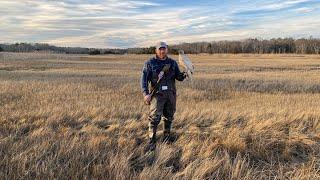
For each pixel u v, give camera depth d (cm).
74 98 1439
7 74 3631
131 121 801
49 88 1855
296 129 733
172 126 774
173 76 663
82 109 976
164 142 641
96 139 633
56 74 3706
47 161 532
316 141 676
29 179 483
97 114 901
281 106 1244
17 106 1131
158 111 646
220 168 530
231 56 11544
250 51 14600
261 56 11425
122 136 672
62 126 761
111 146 618
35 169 502
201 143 631
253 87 2334
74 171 506
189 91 1914
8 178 479
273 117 834
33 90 1730
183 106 1241
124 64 6806
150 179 488
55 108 1011
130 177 491
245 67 5544
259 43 14675
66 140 630
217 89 2148
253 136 669
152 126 645
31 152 568
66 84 2175
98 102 1276
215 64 6706
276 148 633
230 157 588
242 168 528
